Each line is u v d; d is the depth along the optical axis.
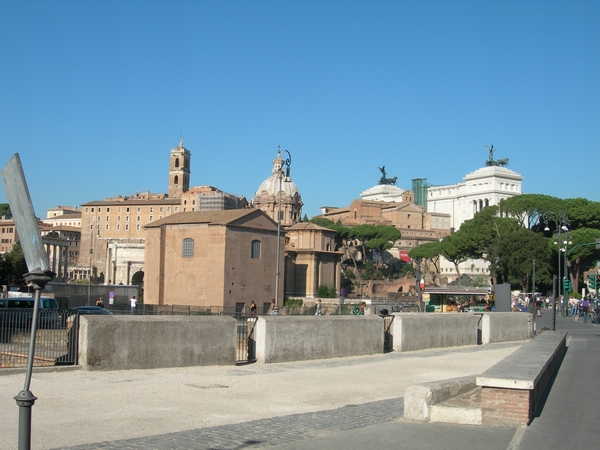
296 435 12.89
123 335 21.05
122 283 156.25
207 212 103.50
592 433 13.33
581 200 123.88
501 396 13.98
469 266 184.75
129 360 21.17
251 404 16.59
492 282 118.25
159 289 101.75
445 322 33.72
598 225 122.75
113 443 11.89
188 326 22.62
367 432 13.24
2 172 8.30
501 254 106.75
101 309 38.97
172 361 22.16
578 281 122.62
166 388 18.34
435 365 25.78
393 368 24.55
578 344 36.66
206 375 21.11
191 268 99.00
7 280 102.31
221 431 13.08
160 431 13.26
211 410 15.61
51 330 21.72
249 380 20.52
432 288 81.81
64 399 16.16
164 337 21.97
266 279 102.75
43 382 18.28
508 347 35.25
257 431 13.14
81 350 20.52
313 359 26.25
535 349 21.33
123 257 157.38
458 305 78.50
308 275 121.75
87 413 14.71
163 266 102.19
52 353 21.67
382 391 19.33
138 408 15.48
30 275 8.09
